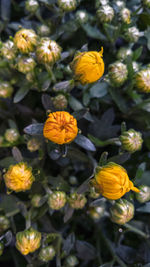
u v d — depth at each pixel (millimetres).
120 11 323
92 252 330
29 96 337
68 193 315
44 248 305
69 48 329
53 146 275
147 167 330
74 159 309
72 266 321
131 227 321
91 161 304
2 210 314
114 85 316
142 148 350
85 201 303
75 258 323
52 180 302
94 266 342
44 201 295
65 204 319
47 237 309
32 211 307
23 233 289
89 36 337
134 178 293
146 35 333
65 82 287
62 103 297
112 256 341
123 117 350
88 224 358
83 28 328
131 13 336
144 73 305
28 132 266
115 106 348
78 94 333
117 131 323
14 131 318
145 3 317
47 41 283
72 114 276
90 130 324
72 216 324
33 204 305
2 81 326
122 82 313
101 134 324
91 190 282
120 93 334
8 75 332
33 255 315
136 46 357
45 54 281
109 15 317
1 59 315
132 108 333
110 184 250
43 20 350
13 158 294
